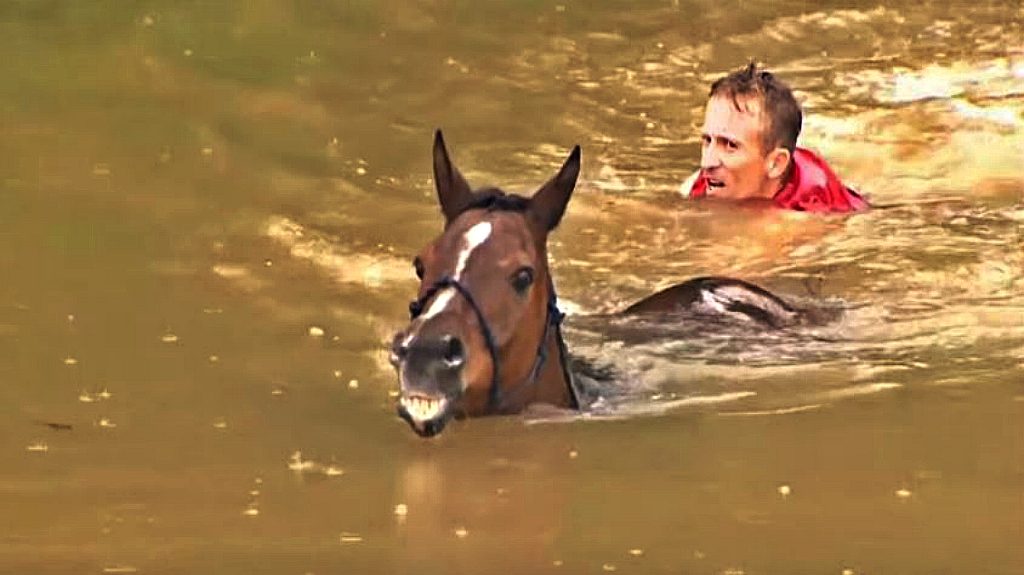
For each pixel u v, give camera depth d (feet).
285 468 34.47
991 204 49.29
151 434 36.14
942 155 53.21
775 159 48.75
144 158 52.42
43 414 37.06
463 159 53.21
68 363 39.65
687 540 31.32
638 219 48.03
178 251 46.29
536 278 34.35
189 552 30.89
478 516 32.27
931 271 44.65
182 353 40.27
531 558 30.68
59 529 31.86
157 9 63.31
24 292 43.55
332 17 63.82
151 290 43.86
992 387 38.32
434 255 33.96
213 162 52.19
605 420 36.35
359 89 58.34
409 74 59.93
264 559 30.60
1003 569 30.25
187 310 42.68
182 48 60.44
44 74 58.23
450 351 32.83
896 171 52.19
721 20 65.82
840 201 48.70
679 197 49.67
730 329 40.78
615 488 33.30
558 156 53.83
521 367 34.50
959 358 39.83
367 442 35.58
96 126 54.60
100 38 60.90
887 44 63.67
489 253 33.76
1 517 32.27
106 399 37.83
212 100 56.75
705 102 58.65
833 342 40.50
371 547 31.04
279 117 55.77
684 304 41.63
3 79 57.77
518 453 34.78
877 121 56.03
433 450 35.04
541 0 67.00
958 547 31.09
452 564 30.37
